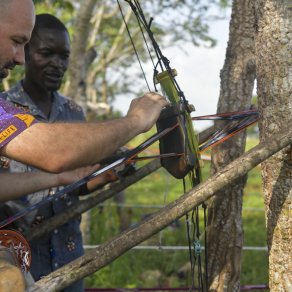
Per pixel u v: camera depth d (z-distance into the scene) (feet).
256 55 8.80
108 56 39.37
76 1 30.04
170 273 22.39
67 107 12.37
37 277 11.19
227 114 9.94
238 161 7.95
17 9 7.84
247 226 32.24
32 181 9.96
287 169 8.42
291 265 8.44
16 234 9.43
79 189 11.60
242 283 21.42
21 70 24.40
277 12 8.45
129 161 9.41
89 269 7.81
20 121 7.63
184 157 8.86
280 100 8.45
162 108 8.63
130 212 28.43
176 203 7.94
